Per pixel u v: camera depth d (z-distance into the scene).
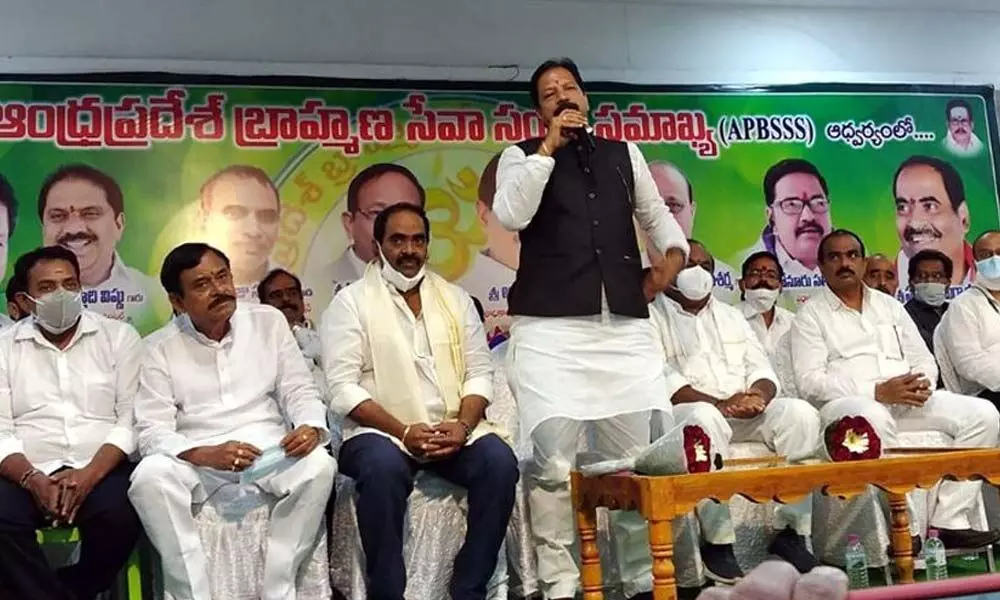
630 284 3.36
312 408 3.46
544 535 3.42
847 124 5.43
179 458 3.24
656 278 3.47
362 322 3.53
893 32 5.59
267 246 4.73
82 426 3.49
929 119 5.52
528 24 5.16
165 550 3.14
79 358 3.56
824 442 3.42
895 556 3.77
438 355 3.55
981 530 4.05
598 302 3.30
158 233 4.64
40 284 3.46
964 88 5.58
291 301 4.71
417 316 3.61
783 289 5.22
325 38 4.92
